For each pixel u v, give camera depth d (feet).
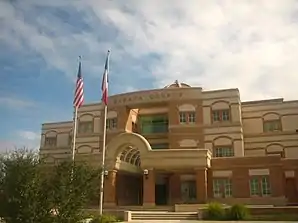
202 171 109.81
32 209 48.67
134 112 161.79
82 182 54.19
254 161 115.24
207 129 141.08
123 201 123.75
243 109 152.05
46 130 183.73
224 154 136.56
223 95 143.23
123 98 153.79
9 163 51.85
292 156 138.62
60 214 50.78
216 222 76.54
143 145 113.70
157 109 161.89
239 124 138.10
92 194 55.88
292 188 117.08
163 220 85.05
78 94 89.81
